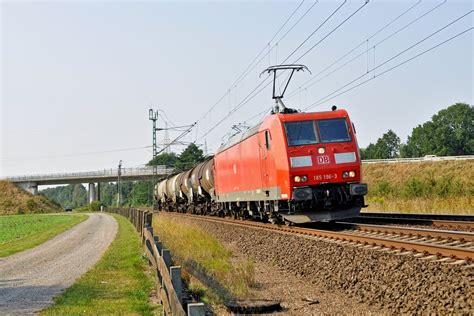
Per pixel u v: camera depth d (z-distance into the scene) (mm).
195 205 47688
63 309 10734
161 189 65812
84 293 12492
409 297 10000
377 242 13828
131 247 23250
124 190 191000
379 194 47125
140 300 11500
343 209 20500
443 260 10484
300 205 20484
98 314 10211
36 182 124438
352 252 13336
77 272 16688
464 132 120500
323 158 20328
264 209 24609
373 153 155125
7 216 98000
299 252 16219
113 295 12164
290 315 10766
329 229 20719
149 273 15383
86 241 29062
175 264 15023
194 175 45125
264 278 15055
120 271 15969
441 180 38250
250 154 25469
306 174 20109
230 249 22250
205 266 16188
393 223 20516
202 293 12367
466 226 16875
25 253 24391
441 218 21781
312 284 13688
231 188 30375
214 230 29391
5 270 18375
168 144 66625
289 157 20219
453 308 8750
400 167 73812
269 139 21703
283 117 21000
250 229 24000
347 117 21094
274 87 25609
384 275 11305
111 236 31469
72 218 69438
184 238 22875
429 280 9945
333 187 20281
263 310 11188
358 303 11227
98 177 117062
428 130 124562
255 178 24672
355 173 20453
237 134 29641
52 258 21375
